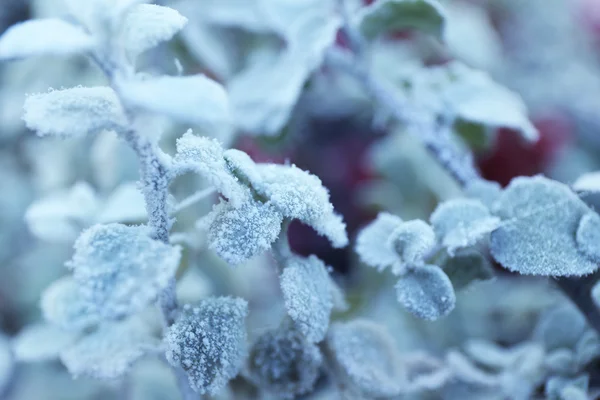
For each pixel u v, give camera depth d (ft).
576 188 1.19
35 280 1.93
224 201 1.10
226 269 1.52
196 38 1.64
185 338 1.10
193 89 0.99
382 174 1.87
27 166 2.17
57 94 1.02
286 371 1.18
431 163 1.77
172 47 1.64
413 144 1.78
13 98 2.05
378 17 1.40
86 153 1.76
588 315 1.22
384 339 1.21
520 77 2.37
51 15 1.73
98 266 1.01
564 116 2.23
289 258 1.14
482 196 1.23
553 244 1.14
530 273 1.14
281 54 1.58
